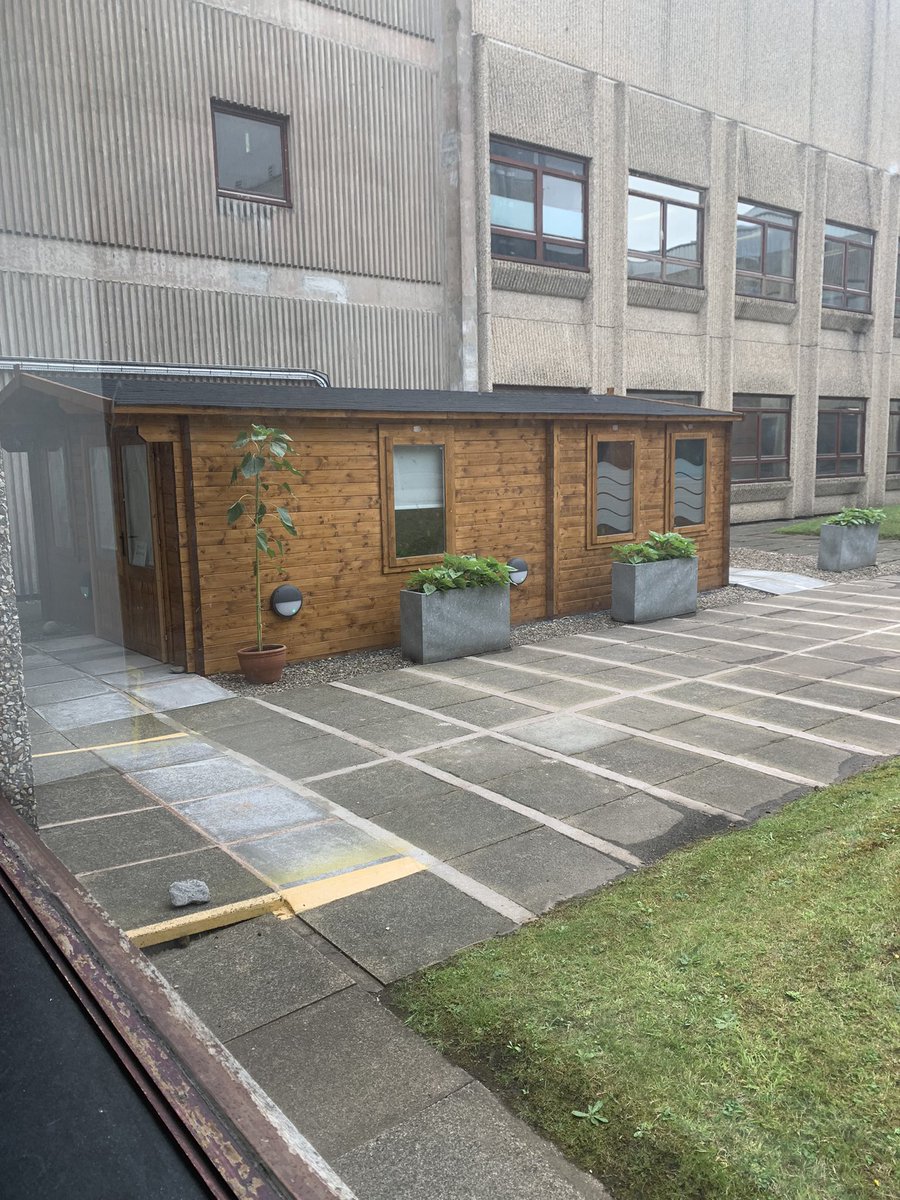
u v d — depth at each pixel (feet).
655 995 10.03
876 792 16.33
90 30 42.39
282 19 48.70
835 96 80.12
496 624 30.42
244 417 26.71
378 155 53.36
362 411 28.71
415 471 31.42
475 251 57.57
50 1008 4.83
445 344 57.67
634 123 65.41
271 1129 4.16
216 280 47.73
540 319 62.23
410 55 54.03
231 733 21.27
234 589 27.17
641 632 33.81
